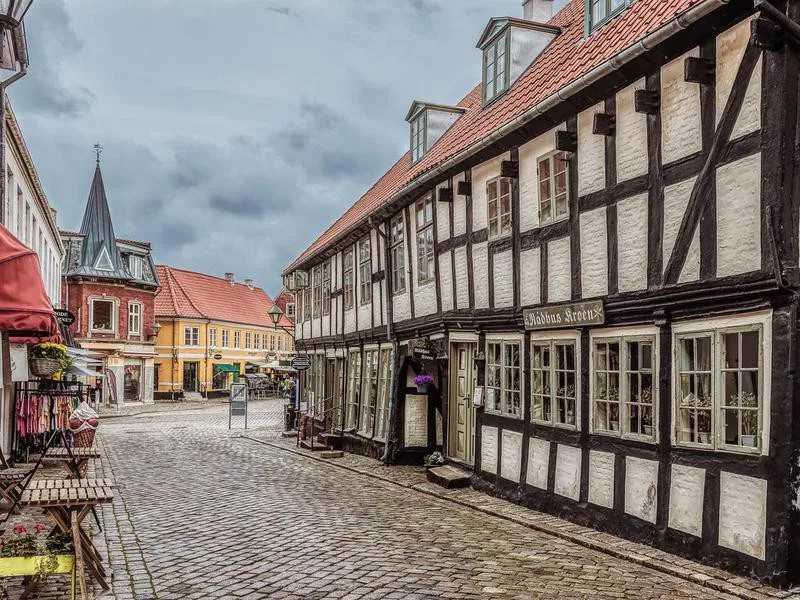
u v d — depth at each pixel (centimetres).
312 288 2323
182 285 5362
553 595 614
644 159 807
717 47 708
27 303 730
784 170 633
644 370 804
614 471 839
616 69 816
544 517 938
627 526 809
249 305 6188
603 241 870
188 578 675
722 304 692
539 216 1007
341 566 708
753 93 666
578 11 1334
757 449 646
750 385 679
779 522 617
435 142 1645
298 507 1034
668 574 680
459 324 1232
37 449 1547
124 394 4328
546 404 995
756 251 653
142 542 822
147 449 1847
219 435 2277
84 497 594
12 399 1436
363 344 1780
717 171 702
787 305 627
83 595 564
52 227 2323
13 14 743
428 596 612
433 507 1041
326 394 2120
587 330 902
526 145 1046
